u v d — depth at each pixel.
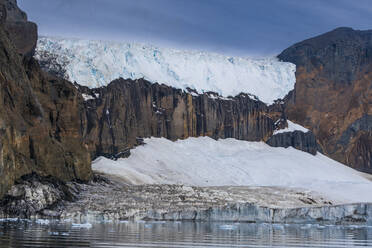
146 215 117.25
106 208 116.50
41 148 121.19
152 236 78.44
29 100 122.19
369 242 79.31
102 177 154.75
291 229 103.44
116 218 113.25
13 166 106.88
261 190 177.62
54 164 125.38
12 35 145.50
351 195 193.50
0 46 117.25
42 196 109.19
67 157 133.75
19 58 124.38
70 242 67.06
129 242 69.81
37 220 98.31
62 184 122.50
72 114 141.00
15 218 102.19
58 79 148.38
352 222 121.44
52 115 136.62
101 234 78.25
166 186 148.62
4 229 81.19
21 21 149.12
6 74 115.19
